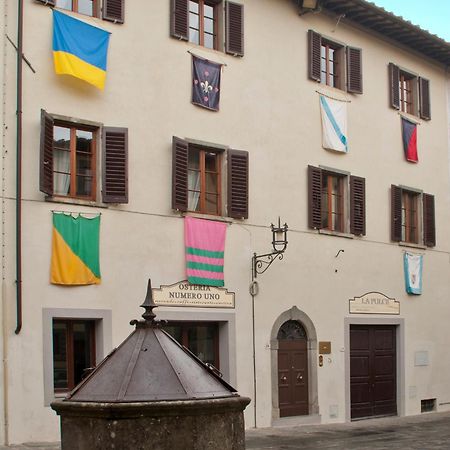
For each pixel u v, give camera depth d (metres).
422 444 15.11
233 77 17.55
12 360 13.37
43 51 14.34
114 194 14.93
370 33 21.42
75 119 14.63
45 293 13.91
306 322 18.55
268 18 18.50
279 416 17.69
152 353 4.67
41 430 13.57
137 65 15.72
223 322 16.84
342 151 19.97
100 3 15.34
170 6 16.38
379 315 20.67
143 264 15.36
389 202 21.44
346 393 19.44
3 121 13.66
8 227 13.56
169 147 16.06
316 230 19.03
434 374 22.44
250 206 17.56
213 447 4.36
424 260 22.50
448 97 24.06
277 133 18.38
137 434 4.24
